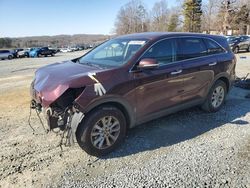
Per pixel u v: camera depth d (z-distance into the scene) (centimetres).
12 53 3622
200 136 429
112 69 371
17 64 2189
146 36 441
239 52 2231
